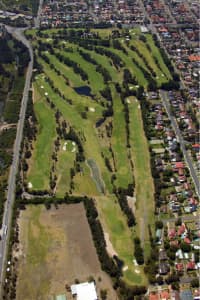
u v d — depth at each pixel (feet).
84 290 625.00
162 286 632.79
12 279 641.81
